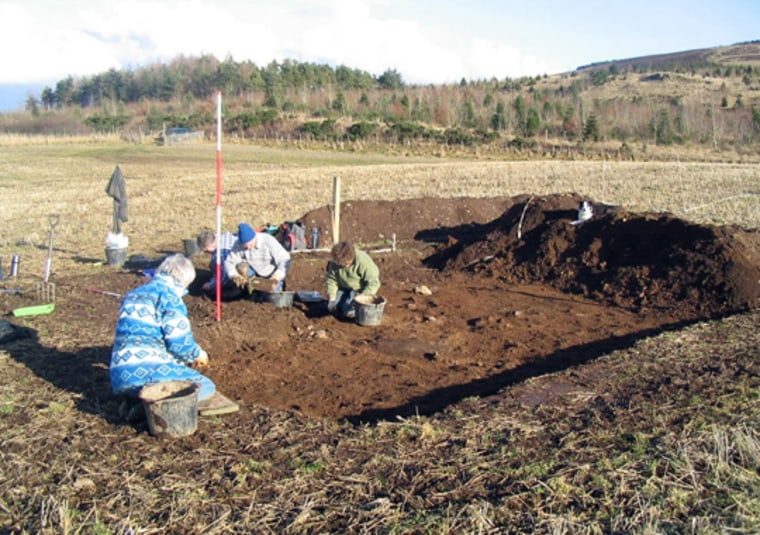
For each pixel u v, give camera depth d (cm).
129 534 384
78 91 10650
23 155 4478
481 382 671
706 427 504
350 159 4475
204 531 390
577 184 2628
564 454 476
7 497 425
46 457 477
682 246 1040
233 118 6750
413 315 923
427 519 396
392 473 454
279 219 1839
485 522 392
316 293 962
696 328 798
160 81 10038
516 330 859
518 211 1431
